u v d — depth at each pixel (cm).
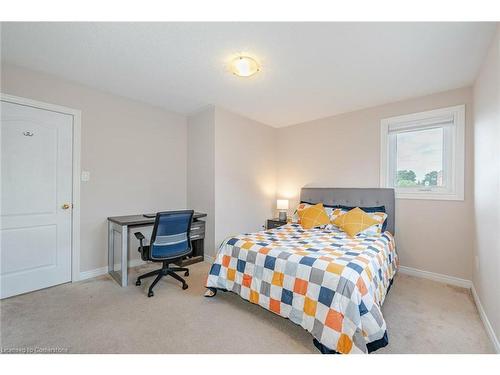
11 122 233
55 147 260
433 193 287
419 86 269
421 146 302
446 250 277
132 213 327
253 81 263
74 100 273
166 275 287
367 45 193
